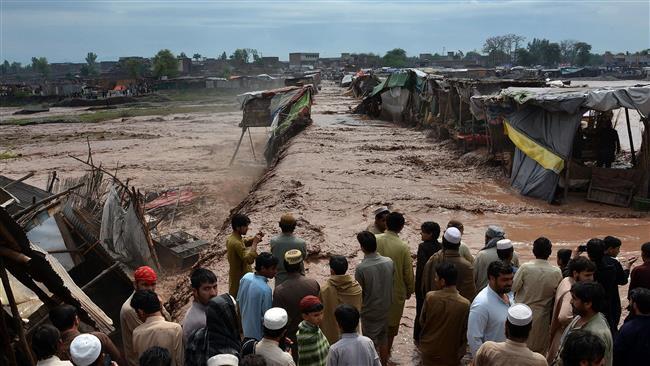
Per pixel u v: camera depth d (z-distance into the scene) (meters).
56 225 12.70
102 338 6.07
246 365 4.49
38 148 38.78
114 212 13.52
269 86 109.44
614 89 16.77
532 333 6.68
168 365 4.65
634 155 20.00
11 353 6.88
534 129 18.30
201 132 44.94
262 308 6.53
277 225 14.43
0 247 6.62
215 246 13.30
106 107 77.44
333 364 5.29
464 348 6.52
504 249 6.99
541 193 17.61
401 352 8.42
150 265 13.78
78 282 12.42
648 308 5.43
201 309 6.01
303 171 21.33
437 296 6.34
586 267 6.04
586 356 4.31
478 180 20.33
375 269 7.03
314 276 11.30
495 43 195.25
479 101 22.94
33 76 195.50
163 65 122.44
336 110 49.94
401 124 37.19
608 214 16.08
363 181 19.86
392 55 174.88
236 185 25.06
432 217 15.95
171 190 23.14
